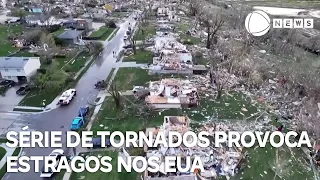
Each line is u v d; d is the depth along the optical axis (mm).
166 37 80062
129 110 46156
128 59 67500
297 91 50469
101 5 129625
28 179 32906
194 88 51312
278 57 69438
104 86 54406
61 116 45438
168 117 42219
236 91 52562
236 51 66812
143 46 74812
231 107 47188
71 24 90375
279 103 48344
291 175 33562
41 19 92438
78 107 48000
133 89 51906
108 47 76812
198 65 61531
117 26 97938
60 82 54219
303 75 55281
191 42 77562
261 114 45344
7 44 75562
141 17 102312
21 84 55812
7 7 118625
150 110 45594
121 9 122812
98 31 90250
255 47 76062
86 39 82438
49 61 64438
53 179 32844
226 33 83312
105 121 43719
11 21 96875
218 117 44219
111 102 48938
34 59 58188
